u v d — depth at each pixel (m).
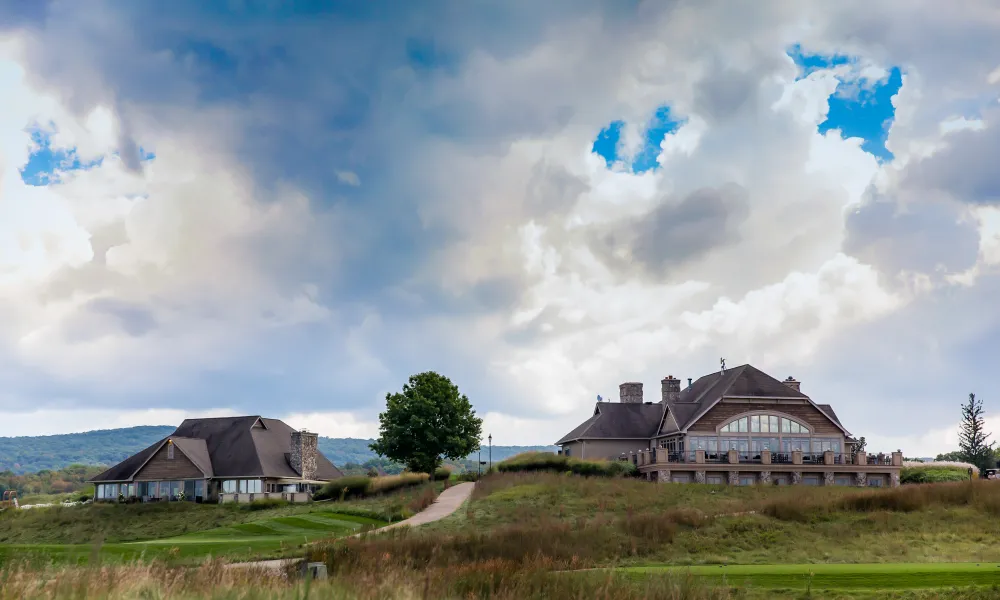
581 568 28.89
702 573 27.05
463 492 60.97
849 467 64.00
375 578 19.48
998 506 40.78
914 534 37.16
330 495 67.06
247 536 45.44
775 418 66.69
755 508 43.53
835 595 23.12
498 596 19.77
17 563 17.72
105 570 16.08
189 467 71.81
